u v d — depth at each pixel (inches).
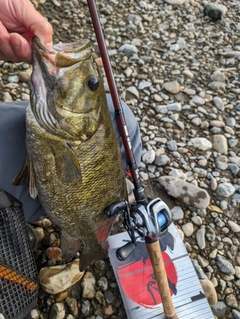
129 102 33.0
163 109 33.1
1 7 16.3
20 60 17.2
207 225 26.3
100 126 16.6
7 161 18.4
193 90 35.4
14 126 19.1
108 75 18.6
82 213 17.5
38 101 15.2
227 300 23.0
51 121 15.6
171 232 24.1
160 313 21.1
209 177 29.0
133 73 35.6
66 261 21.6
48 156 16.4
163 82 35.5
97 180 16.9
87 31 37.7
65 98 15.5
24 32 17.4
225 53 39.7
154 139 30.8
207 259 24.7
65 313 21.0
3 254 14.4
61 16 38.4
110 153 17.1
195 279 22.5
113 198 17.9
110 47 37.4
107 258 23.2
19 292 14.6
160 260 18.6
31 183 17.4
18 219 15.9
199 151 30.6
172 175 28.4
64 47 15.7
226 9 45.5
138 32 39.9
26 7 16.4
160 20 42.1
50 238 23.2
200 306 21.6
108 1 42.2
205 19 43.7
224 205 27.5
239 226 26.6
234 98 35.6
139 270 22.5
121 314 21.7
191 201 26.5
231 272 24.1
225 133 32.4
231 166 29.9
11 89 30.7
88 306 21.5
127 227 17.0
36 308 20.8
